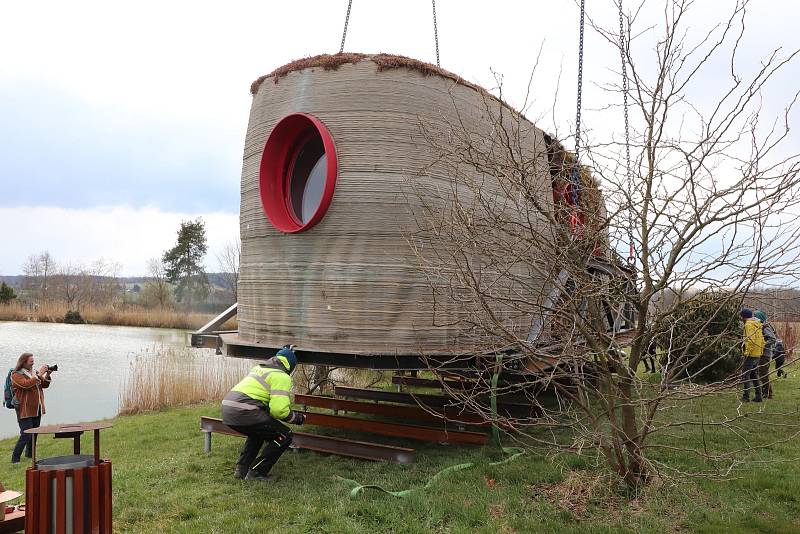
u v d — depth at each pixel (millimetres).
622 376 5367
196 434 10117
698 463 6609
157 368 17172
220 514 5598
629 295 5195
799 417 9000
